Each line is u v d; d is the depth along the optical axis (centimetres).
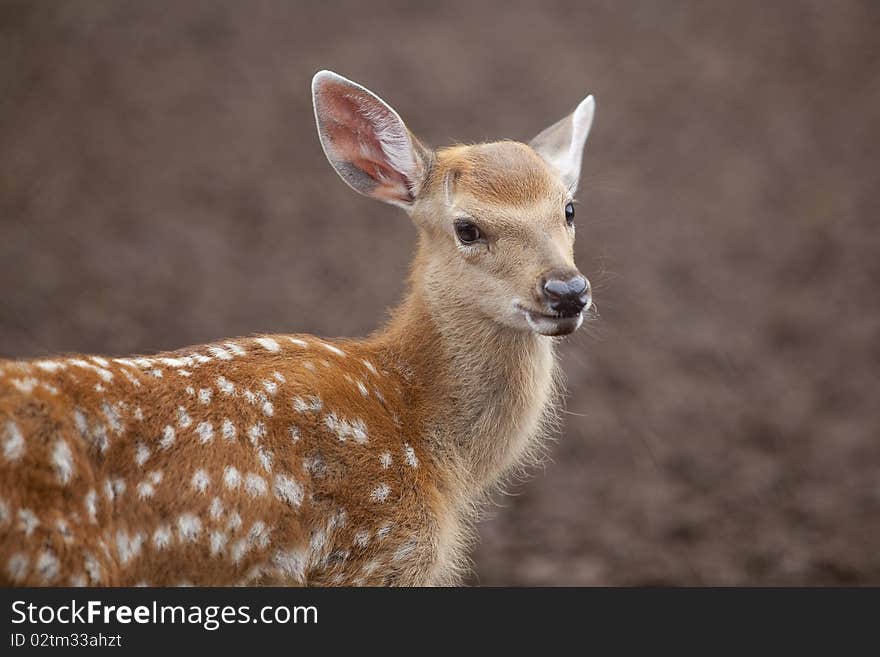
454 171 674
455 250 662
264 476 559
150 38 2466
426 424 657
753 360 1416
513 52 2434
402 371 669
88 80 2248
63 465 497
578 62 2386
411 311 682
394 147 696
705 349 1441
